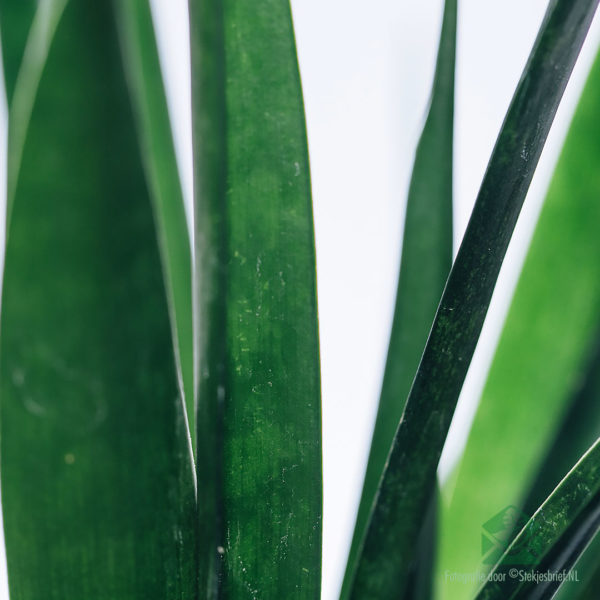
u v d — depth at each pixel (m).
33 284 0.35
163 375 0.37
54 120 0.34
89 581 0.38
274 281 0.43
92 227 0.35
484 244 0.39
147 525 0.38
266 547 0.43
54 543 0.38
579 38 0.38
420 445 0.41
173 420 0.38
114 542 0.38
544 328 0.56
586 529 0.41
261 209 0.43
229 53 0.43
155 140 0.54
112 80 0.34
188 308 0.54
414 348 0.55
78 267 0.35
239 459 0.43
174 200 0.54
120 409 0.37
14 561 0.38
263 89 0.43
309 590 0.43
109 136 0.34
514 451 0.56
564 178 0.55
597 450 0.41
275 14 0.43
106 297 0.36
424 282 0.55
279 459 0.43
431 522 0.52
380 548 0.41
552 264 0.55
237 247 0.43
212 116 0.42
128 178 0.35
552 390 0.55
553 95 0.38
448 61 0.53
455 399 0.40
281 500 0.43
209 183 0.42
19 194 0.35
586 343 0.55
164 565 0.39
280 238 0.43
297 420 0.43
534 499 0.54
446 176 0.54
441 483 0.58
